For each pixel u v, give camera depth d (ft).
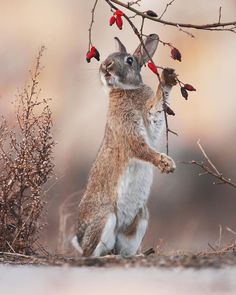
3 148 42.24
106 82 40.37
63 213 45.39
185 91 35.14
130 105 39.68
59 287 26.23
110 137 39.58
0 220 37.91
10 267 31.14
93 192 39.09
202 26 34.27
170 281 26.63
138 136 38.91
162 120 39.32
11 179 38.24
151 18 34.60
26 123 38.68
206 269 28.43
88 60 35.01
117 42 43.16
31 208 38.37
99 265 30.42
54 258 34.09
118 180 38.73
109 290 25.59
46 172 38.63
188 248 45.03
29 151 38.32
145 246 47.57
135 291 25.40
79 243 39.06
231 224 61.98
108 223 38.24
